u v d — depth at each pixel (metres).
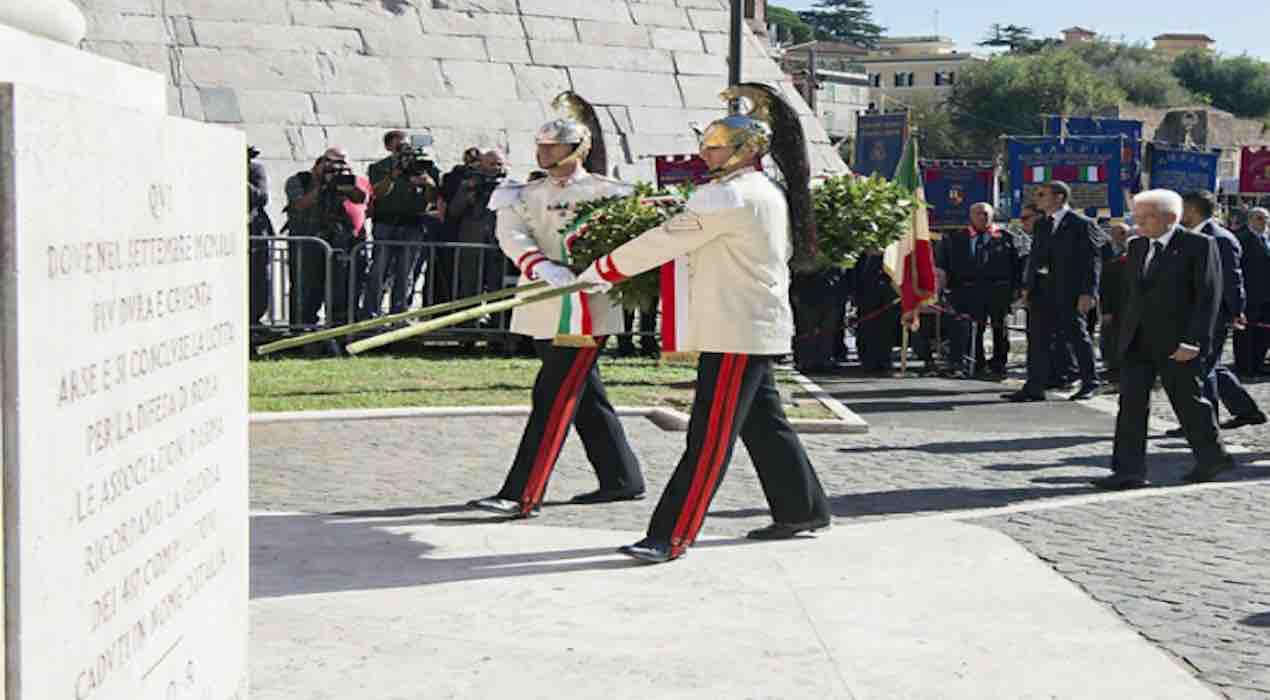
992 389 15.02
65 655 2.38
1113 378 15.66
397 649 5.30
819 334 16.45
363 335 14.77
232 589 3.44
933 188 21.39
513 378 12.96
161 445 2.86
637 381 12.98
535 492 7.71
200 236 3.11
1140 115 88.12
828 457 10.17
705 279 6.66
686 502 6.69
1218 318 11.00
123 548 2.64
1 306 2.19
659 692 4.89
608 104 20.59
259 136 18.31
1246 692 4.97
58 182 2.33
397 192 14.99
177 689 2.99
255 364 13.48
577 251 7.25
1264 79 116.31
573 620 5.71
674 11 21.91
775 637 5.53
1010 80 88.69
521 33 20.52
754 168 6.74
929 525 7.54
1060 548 7.18
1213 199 11.97
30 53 2.63
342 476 8.79
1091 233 14.16
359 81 19.17
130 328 2.66
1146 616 5.92
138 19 18.28
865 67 117.56
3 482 2.21
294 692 4.81
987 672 5.15
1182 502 8.56
